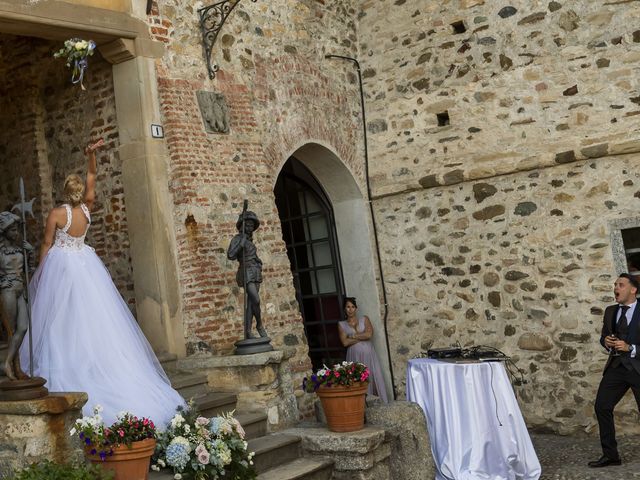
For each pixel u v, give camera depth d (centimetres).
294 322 740
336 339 938
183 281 654
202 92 691
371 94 914
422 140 873
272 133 774
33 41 718
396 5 897
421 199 878
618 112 758
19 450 422
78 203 554
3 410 425
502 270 817
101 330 525
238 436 502
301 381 732
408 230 886
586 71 776
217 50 721
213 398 582
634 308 637
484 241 830
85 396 435
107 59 658
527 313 800
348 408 566
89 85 686
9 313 448
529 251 802
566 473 628
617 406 746
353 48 918
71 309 524
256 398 589
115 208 670
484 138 832
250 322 618
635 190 749
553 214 790
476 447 595
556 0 793
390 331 895
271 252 729
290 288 743
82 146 692
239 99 731
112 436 425
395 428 586
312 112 837
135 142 649
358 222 914
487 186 831
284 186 966
